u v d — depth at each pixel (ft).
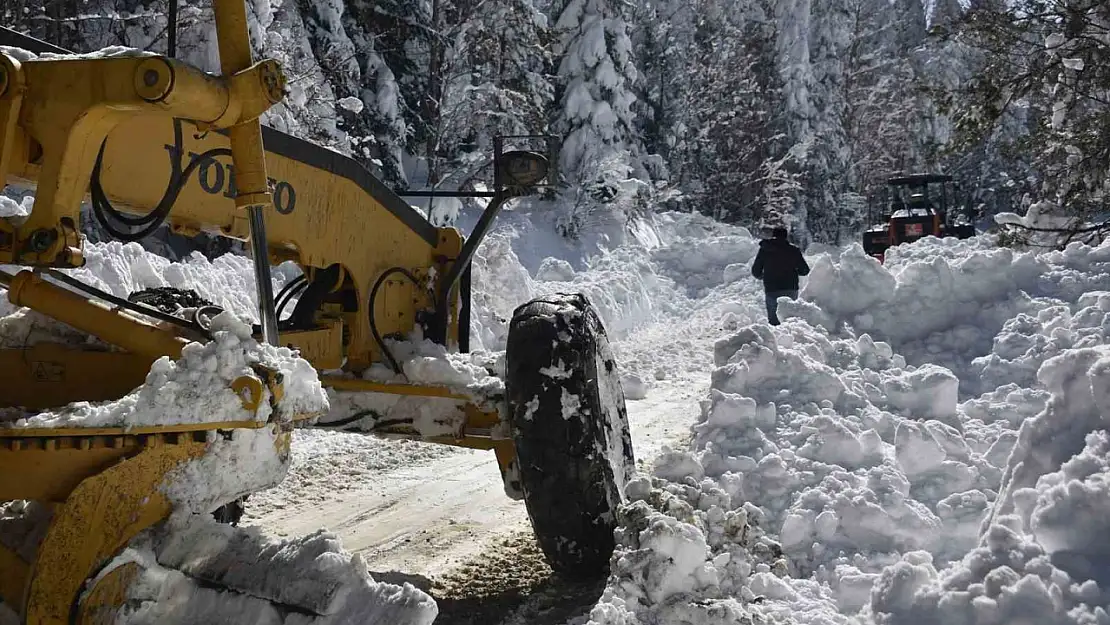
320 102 54.80
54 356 11.87
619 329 53.78
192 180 12.96
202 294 28.32
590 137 94.22
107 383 11.70
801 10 136.36
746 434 17.85
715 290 69.15
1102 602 10.46
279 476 10.43
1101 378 12.52
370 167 69.00
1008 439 17.52
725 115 128.36
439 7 77.15
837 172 143.13
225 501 9.89
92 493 9.03
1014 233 45.32
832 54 150.30
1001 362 24.52
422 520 18.75
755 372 19.95
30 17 41.14
